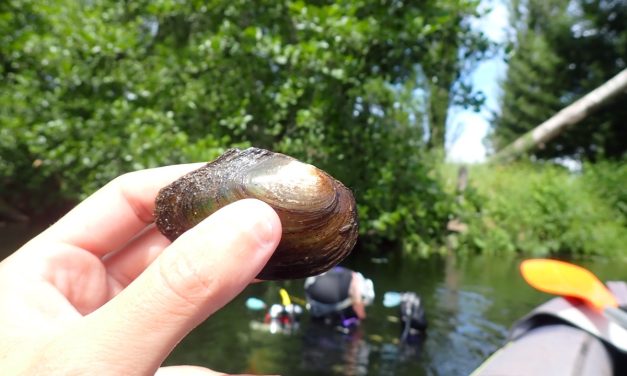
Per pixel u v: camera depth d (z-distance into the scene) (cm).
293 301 752
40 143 750
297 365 529
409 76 738
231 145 686
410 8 676
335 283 672
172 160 640
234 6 743
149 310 98
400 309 671
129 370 98
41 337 111
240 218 103
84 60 777
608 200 1712
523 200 1516
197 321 101
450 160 1781
